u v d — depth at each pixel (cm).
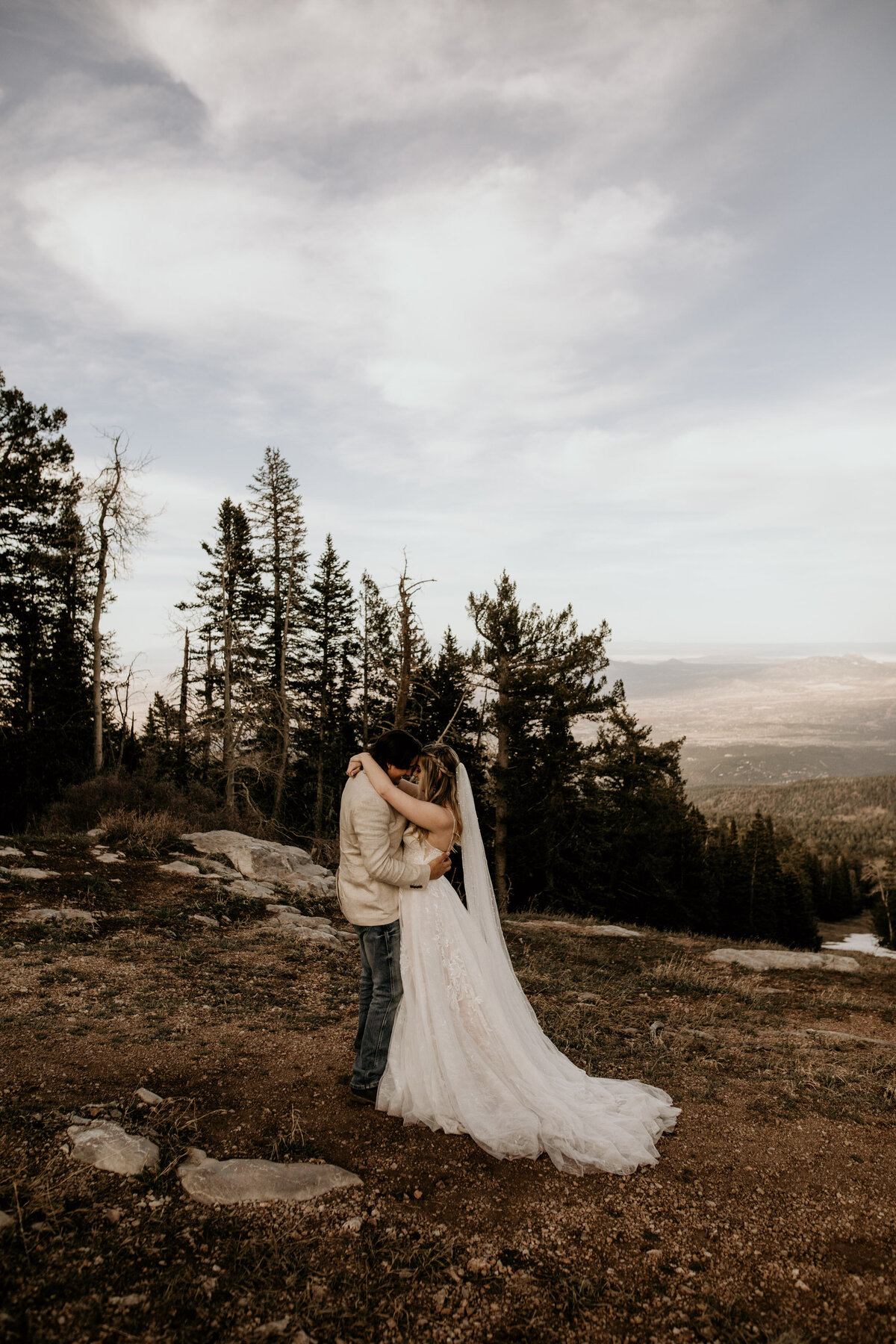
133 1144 312
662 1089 448
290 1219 284
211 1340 218
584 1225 297
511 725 2347
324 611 3409
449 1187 318
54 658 2723
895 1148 384
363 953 398
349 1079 418
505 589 2338
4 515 2464
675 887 3238
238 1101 379
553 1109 363
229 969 641
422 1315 241
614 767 2595
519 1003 429
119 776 1989
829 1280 270
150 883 962
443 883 407
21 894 812
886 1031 739
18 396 2461
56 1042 427
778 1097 451
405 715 2661
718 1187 334
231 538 3030
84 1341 211
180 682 2719
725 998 816
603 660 2336
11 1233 250
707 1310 251
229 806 2159
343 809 392
